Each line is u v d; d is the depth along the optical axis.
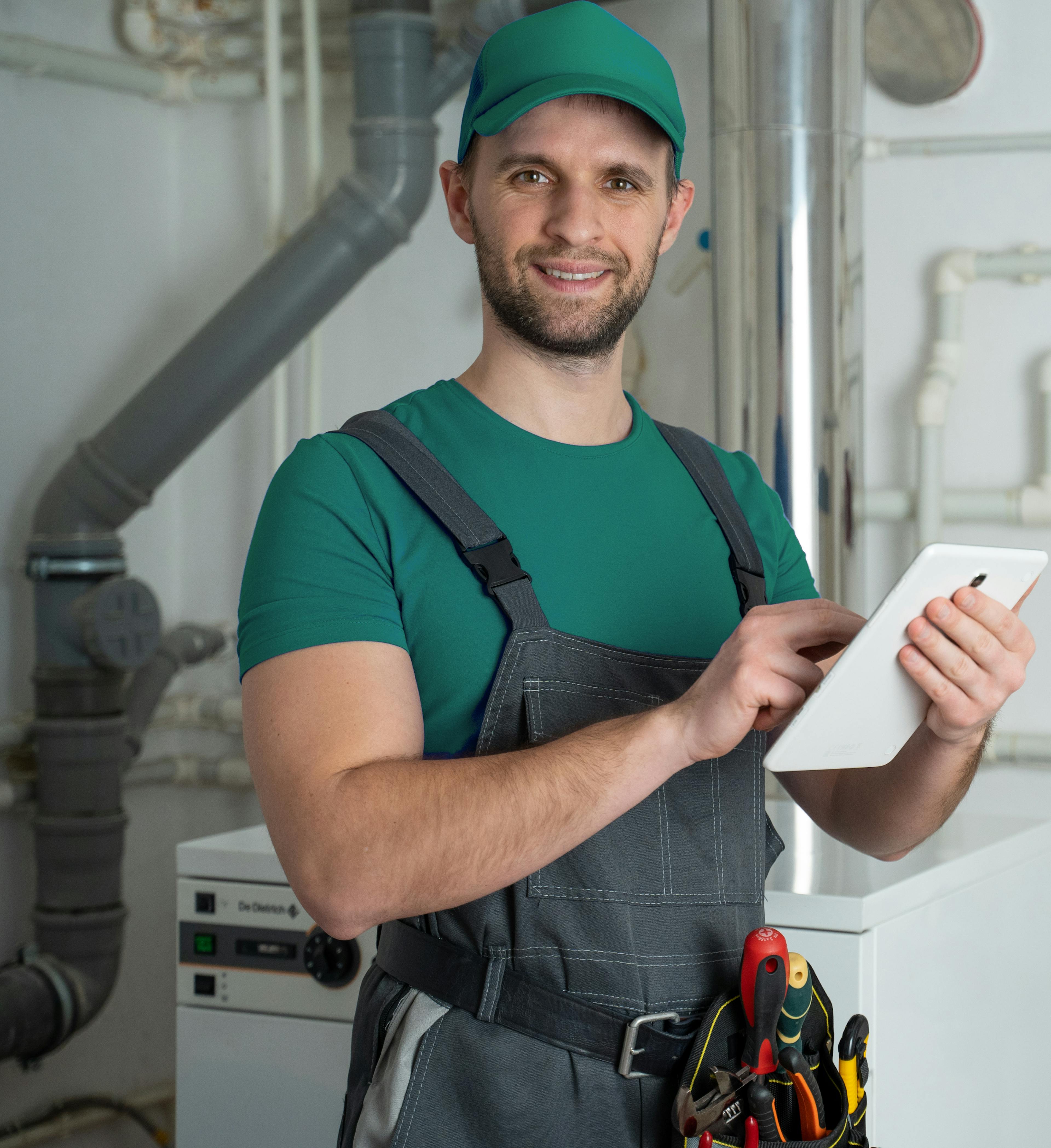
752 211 2.01
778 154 1.99
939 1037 1.46
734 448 2.06
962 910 1.52
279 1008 1.64
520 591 0.96
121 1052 2.79
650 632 1.01
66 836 2.46
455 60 2.47
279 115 2.67
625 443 1.07
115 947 2.51
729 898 1.00
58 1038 2.43
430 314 2.77
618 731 0.88
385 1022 1.00
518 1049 0.95
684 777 1.01
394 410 1.08
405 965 1.00
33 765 2.54
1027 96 2.27
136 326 2.87
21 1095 2.58
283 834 0.89
